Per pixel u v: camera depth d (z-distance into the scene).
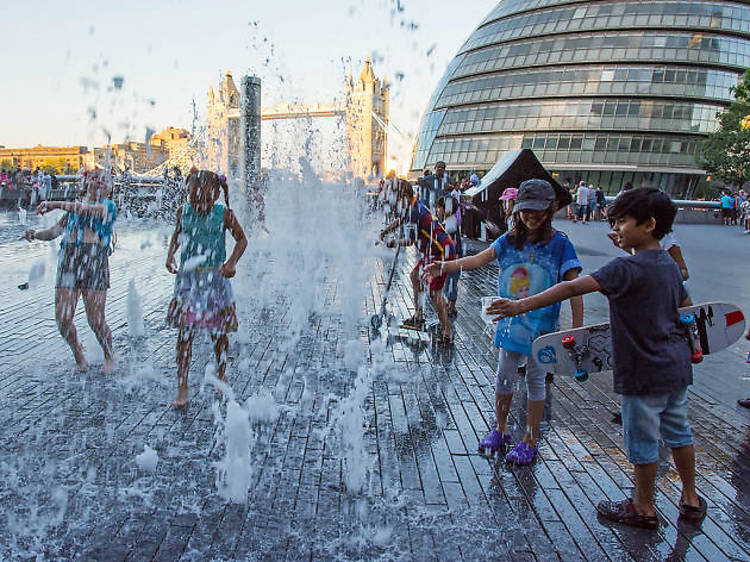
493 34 64.62
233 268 4.13
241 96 15.66
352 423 3.89
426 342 6.00
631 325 2.64
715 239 20.06
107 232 4.52
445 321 5.94
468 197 16.69
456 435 3.79
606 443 3.72
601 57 57.62
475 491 3.09
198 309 4.04
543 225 3.30
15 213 23.23
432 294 5.88
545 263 3.31
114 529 2.62
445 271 3.41
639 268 2.61
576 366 3.09
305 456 3.40
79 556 2.43
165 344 5.55
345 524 2.73
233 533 2.62
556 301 2.67
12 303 7.09
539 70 59.69
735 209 31.20
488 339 6.21
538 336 3.33
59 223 4.51
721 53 56.19
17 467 3.15
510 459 3.41
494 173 16.31
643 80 56.12
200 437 3.57
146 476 3.09
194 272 4.04
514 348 3.40
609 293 2.64
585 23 59.09
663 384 2.63
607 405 4.39
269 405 4.12
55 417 3.81
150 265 10.52
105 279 4.59
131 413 3.89
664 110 55.34
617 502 2.90
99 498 2.87
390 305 7.80
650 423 2.70
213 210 4.02
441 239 6.00
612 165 55.41
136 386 4.40
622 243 2.78
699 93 55.41
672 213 2.68
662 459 3.54
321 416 4.00
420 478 3.20
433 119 66.94
